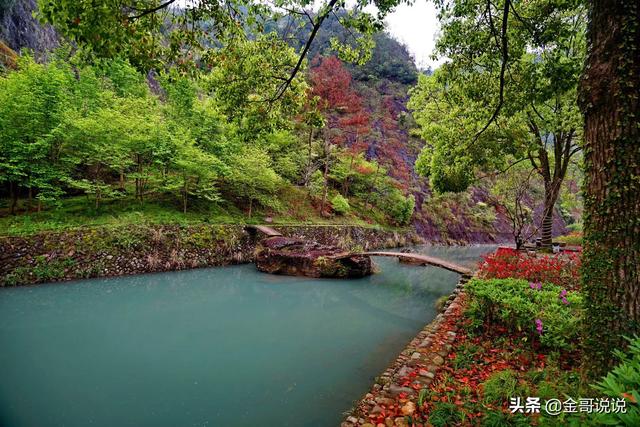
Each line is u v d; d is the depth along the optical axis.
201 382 4.71
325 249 13.60
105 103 14.02
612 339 2.31
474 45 5.63
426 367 3.79
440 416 2.72
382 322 7.51
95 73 14.64
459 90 6.65
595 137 2.48
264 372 5.01
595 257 2.45
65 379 4.82
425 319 7.78
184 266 12.24
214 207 16.36
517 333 4.36
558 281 6.43
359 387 4.54
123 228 11.50
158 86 25.55
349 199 26.53
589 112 2.54
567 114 9.43
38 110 10.62
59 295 8.81
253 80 5.57
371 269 13.14
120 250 10.99
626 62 2.28
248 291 10.26
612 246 2.35
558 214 42.44
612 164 2.35
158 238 11.96
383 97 40.38
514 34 5.59
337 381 4.72
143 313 7.96
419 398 3.05
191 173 14.32
